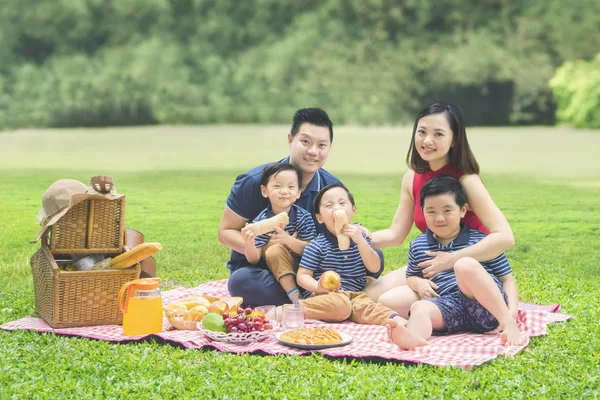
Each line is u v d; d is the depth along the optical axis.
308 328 3.79
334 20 37.47
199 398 2.92
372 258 4.39
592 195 12.76
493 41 35.41
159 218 9.84
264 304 4.48
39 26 36.66
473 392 2.97
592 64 34.38
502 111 35.59
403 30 36.84
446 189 4.10
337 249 4.45
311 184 4.77
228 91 36.66
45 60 36.56
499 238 4.07
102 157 20.55
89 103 35.25
